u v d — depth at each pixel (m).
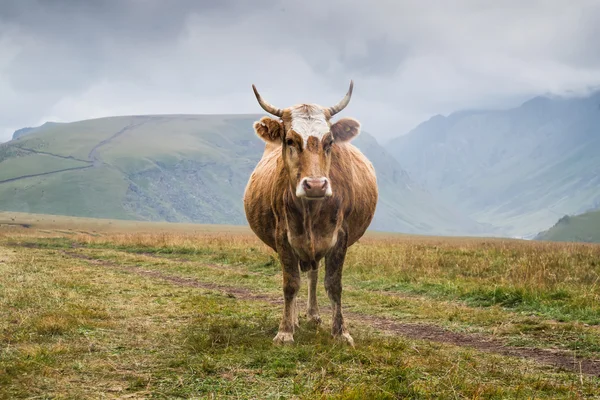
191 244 28.06
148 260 21.66
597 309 10.66
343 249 8.10
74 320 8.58
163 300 11.38
